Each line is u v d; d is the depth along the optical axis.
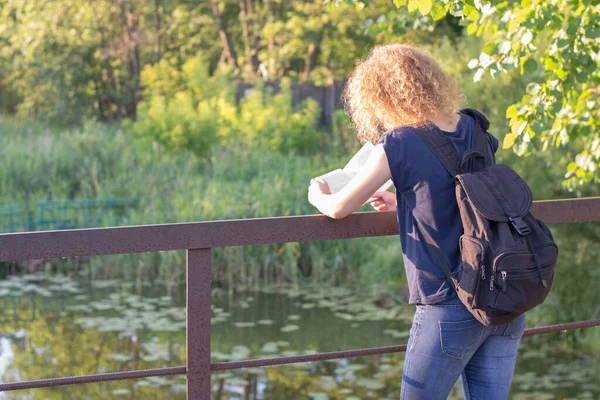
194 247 2.00
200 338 2.04
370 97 2.02
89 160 12.04
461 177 1.86
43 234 1.86
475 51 7.73
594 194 7.21
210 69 24.56
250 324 8.02
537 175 7.28
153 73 19.05
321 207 2.08
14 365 6.69
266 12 21.80
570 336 7.72
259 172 11.43
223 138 13.99
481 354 2.02
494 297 1.80
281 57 20.75
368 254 9.98
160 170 11.94
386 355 7.27
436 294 1.90
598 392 6.48
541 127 3.42
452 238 1.89
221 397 6.25
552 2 3.32
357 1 3.91
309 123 14.43
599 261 7.51
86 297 8.85
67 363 6.75
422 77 1.97
